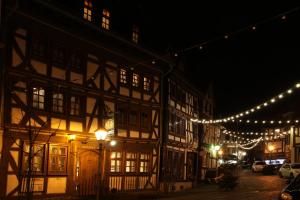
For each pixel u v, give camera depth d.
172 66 27.23
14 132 17.19
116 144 22.94
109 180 22.33
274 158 66.56
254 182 35.16
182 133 31.81
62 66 19.72
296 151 50.19
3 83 16.78
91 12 21.70
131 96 24.38
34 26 18.36
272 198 21.19
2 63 16.73
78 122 20.52
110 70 22.75
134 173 24.23
